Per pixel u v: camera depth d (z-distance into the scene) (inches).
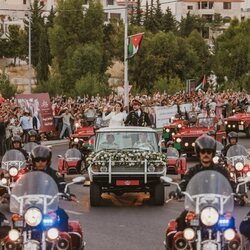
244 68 4074.8
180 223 443.5
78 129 1275.8
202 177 425.4
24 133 1395.2
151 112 1910.7
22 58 5182.1
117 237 626.8
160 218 723.4
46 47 4013.3
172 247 436.8
